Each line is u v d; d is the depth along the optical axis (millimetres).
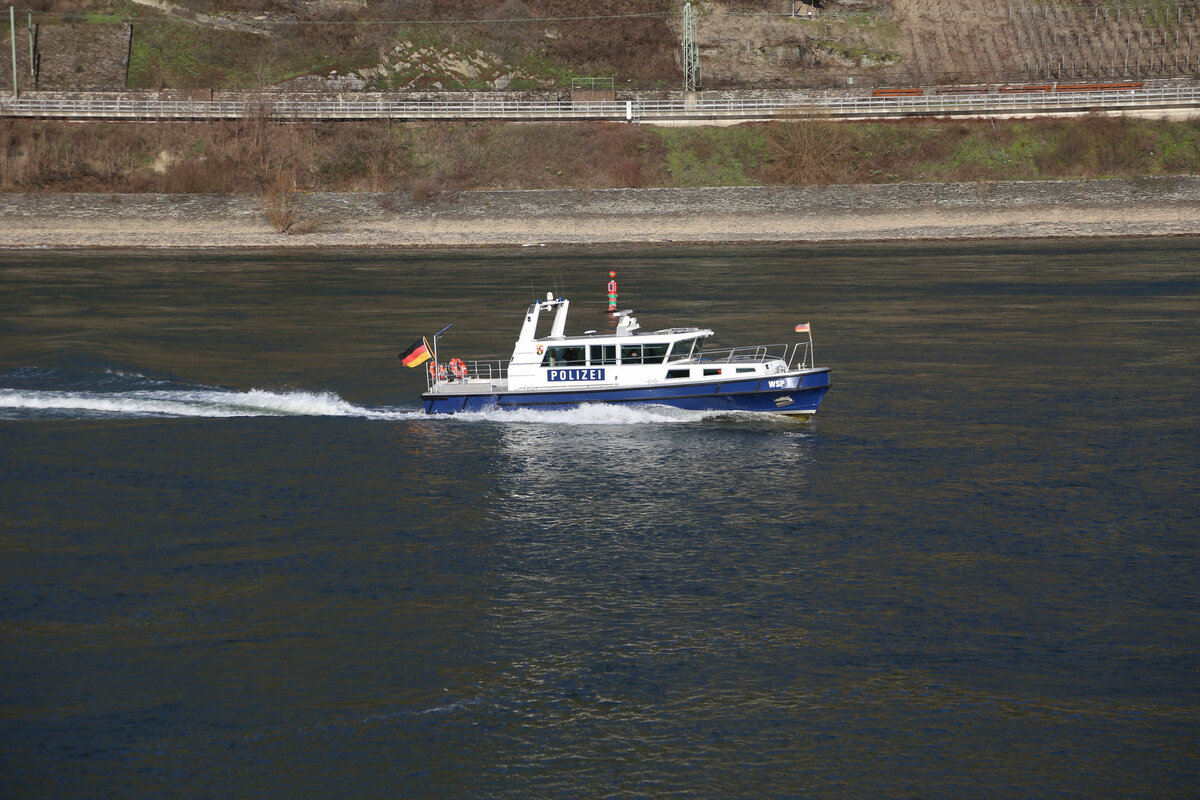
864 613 39906
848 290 112125
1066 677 35719
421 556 44938
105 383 71000
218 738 32719
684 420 62688
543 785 30859
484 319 96188
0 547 45250
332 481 53562
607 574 43250
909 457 56781
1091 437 59750
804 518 48750
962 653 37156
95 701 34375
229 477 54062
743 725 33438
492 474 54531
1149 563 43750
